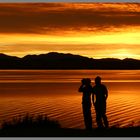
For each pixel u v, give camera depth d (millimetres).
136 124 19453
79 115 22641
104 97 14109
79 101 31359
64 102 30406
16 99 32906
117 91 44344
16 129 14445
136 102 30688
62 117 21781
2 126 15391
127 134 13016
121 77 96375
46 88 49812
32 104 28531
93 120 21062
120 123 19922
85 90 14195
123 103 29906
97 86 14125
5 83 63781
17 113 23078
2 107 26359
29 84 60375
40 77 96938
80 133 13305
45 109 25406
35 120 16172
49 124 15680
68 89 47625
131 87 52156
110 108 26625
